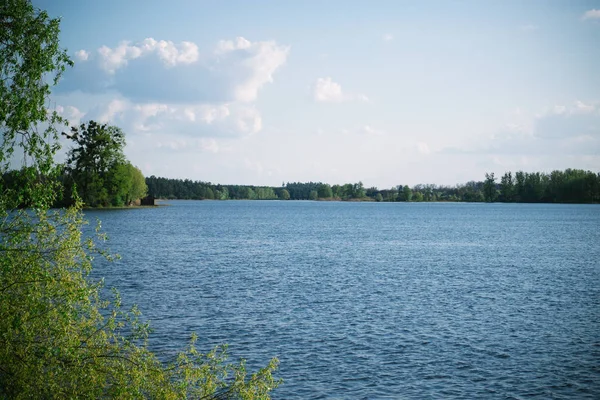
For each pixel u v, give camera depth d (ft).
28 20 39.83
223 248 204.13
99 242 212.43
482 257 182.70
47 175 39.75
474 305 100.48
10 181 39.68
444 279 132.26
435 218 502.38
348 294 110.11
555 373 63.46
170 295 105.81
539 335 79.71
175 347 70.44
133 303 97.35
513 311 95.61
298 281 126.41
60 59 40.50
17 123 38.40
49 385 36.27
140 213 482.28
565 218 499.51
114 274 132.05
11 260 38.29
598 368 65.26
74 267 40.86
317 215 565.53
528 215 573.74
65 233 40.50
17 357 36.76
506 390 58.23
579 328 83.97
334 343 73.97
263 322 84.94
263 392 41.37
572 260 175.01
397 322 86.33
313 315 90.38
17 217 39.88
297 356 68.13
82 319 40.96
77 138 434.71
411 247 218.18
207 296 105.50
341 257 179.01
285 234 285.23
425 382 60.03
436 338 77.25
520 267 156.66
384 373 62.54
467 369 64.44
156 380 39.96
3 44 39.52
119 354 40.14
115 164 451.53
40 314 37.47
